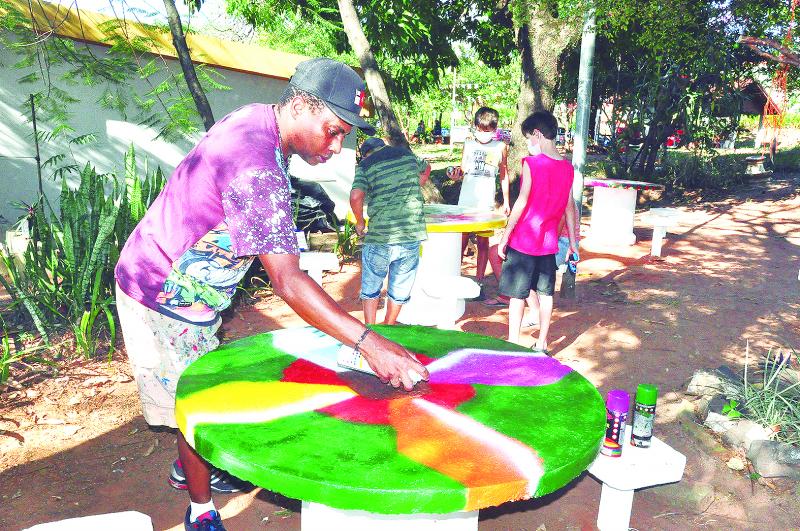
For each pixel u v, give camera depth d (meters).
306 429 1.83
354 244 8.77
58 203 7.88
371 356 1.95
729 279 7.88
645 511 3.25
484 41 14.71
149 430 3.90
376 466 1.65
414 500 1.54
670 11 5.77
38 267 5.36
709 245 10.05
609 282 7.72
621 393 2.87
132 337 2.46
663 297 7.01
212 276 2.33
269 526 2.98
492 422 1.92
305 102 2.05
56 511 3.05
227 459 1.69
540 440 1.81
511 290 4.79
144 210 5.76
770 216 12.45
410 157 4.93
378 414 1.95
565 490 3.39
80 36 7.35
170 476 3.20
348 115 2.06
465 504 1.57
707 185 15.53
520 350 2.60
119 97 7.17
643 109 16.00
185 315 2.44
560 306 6.68
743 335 5.81
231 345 2.53
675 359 5.20
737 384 4.32
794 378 4.54
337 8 12.41
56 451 3.63
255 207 1.99
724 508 3.26
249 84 9.97
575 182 6.72
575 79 16.25
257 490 3.28
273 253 1.98
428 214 6.32
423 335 2.77
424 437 1.81
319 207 8.98
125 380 4.62
